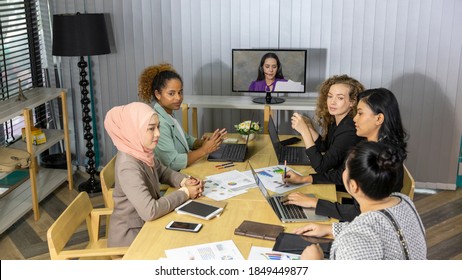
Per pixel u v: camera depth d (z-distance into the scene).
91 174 4.66
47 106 5.01
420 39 4.35
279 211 2.52
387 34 4.38
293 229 2.37
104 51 4.36
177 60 4.70
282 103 4.38
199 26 4.60
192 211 2.53
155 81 3.31
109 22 4.68
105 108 4.91
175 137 3.33
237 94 4.71
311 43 4.49
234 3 4.51
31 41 4.78
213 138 3.30
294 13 4.45
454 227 3.94
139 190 2.51
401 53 4.39
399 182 2.34
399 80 4.45
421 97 4.46
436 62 4.37
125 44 4.72
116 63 4.78
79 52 4.24
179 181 2.90
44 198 4.45
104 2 4.65
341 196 3.12
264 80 4.40
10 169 3.69
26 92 4.49
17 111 3.88
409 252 1.70
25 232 3.90
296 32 4.49
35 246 3.71
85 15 4.21
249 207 2.60
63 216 2.45
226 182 2.93
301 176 2.92
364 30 4.39
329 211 2.49
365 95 2.67
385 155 1.69
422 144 4.56
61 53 4.27
